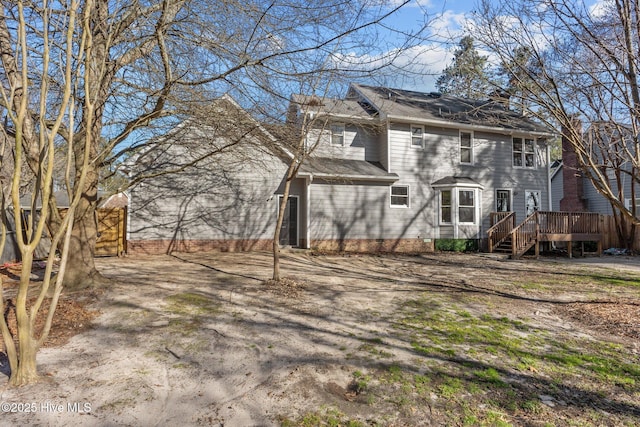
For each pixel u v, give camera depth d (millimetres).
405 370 3928
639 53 5289
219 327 5199
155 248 12766
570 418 3084
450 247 15844
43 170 3633
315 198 14617
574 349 4582
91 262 7008
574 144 5699
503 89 7008
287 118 7629
